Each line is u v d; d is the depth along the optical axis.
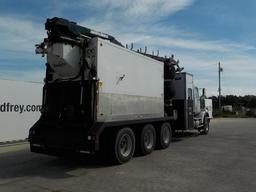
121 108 9.88
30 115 16.17
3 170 8.62
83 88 9.08
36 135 9.66
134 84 10.61
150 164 9.34
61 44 8.93
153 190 6.62
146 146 10.94
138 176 7.87
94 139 8.44
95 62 8.96
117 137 9.24
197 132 19.36
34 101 16.41
